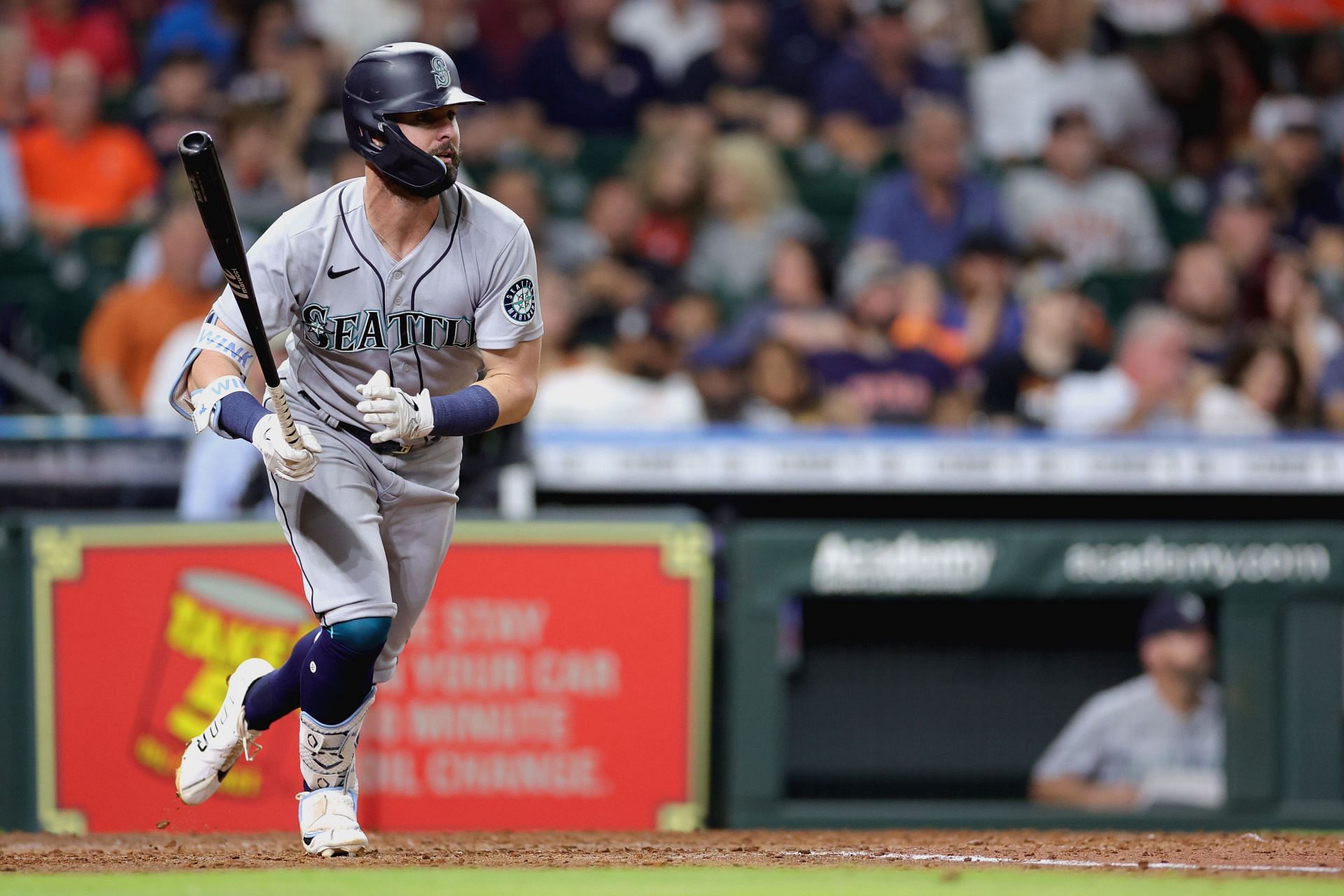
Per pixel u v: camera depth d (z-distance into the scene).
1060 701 24.91
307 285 12.49
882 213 33.94
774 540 24.11
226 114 32.09
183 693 22.20
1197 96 37.31
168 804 22.02
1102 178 35.28
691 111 35.56
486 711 22.48
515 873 12.27
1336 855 14.30
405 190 12.24
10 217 32.41
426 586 13.69
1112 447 29.92
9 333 31.05
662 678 22.86
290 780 21.92
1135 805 24.69
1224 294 33.28
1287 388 32.31
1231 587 24.62
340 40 35.28
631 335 31.64
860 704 24.66
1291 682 24.61
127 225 31.83
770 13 36.66
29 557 22.25
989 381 31.67
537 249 32.78
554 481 29.28
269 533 22.36
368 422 11.80
